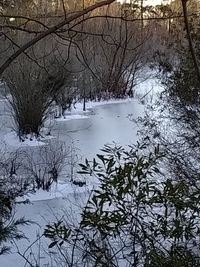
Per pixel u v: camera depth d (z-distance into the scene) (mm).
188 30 2232
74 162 9953
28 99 13297
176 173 6770
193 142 7512
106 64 20203
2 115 15625
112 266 3869
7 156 10812
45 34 2229
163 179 6559
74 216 6875
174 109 8445
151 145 8078
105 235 3270
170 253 3164
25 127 13148
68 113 17891
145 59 23375
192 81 7438
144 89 23109
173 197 3223
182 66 7801
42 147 11969
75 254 4688
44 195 8250
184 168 7059
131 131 14180
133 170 3314
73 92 18594
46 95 13648
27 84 13523
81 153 11336
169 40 8148
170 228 3562
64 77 13586
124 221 3334
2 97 17406
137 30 18797
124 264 4160
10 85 13750
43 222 6898
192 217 3471
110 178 3393
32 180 8695
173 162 6992
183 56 7887
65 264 4816
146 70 24406
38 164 9430
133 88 23906
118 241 4293
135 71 23031
